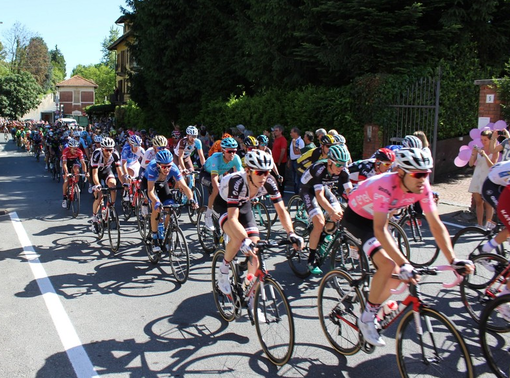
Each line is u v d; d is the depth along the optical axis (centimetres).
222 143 615
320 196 482
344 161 463
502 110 977
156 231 577
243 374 339
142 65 2156
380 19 1146
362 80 1173
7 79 7438
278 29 1356
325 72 1345
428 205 319
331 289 376
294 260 551
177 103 2078
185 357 364
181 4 1862
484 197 464
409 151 299
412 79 1167
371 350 335
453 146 1277
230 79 1883
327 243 520
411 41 1152
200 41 1948
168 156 541
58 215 938
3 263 611
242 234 370
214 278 443
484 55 1370
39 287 520
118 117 3634
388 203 314
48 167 1752
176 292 506
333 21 1256
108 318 438
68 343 387
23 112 7600
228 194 381
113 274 566
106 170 726
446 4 1193
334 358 360
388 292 324
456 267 294
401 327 308
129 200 812
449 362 294
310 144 932
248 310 390
